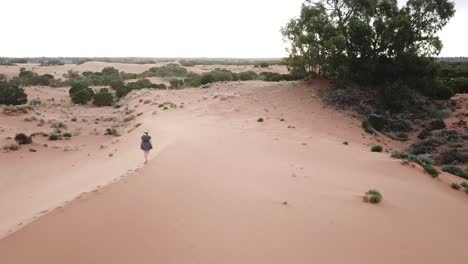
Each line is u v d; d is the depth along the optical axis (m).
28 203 18.52
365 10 46.59
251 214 13.94
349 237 13.09
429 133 38.16
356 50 47.28
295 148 25.77
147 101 56.59
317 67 52.19
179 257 11.01
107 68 117.31
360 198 16.97
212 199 14.98
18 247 10.69
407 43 46.41
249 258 11.21
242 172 18.91
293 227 13.26
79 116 54.12
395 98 44.22
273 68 116.12
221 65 146.12
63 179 23.77
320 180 18.98
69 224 11.95
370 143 34.22
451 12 44.84
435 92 48.72
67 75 110.75
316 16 46.12
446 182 22.86
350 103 43.78
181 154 20.66
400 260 12.23
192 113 41.97
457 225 16.12
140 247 11.30
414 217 15.97
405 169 23.45
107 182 15.80
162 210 13.59
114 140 37.00
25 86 83.62
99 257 10.63
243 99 44.97
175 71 110.75
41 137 38.31
